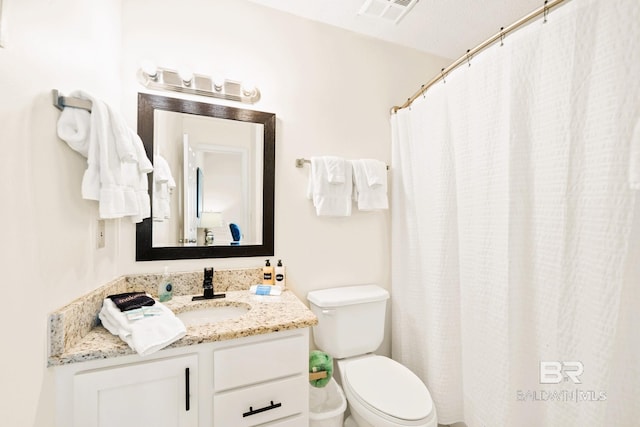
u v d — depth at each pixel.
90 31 0.97
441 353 1.39
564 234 0.92
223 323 0.98
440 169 1.39
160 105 1.29
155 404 0.85
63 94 0.82
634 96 0.75
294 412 1.03
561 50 0.91
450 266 1.39
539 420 1.02
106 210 0.85
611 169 0.80
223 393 0.93
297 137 1.56
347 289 1.60
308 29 1.59
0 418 0.58
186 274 1.31
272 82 1.50
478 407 1.20
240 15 1.44
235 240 1.42
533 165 1.01
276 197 1.51
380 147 1.78
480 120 1.18
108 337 0.87
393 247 1.75
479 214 1.20
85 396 0.78
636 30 0.74
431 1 1.45
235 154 1.42
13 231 0.63
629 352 0.81
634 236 0.78
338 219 1.66
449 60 1.98
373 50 1.76
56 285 0.78
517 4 1.47
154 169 1.28
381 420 1.05
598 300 0.83
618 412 0.81
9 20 0.63
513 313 1.06
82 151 0.86
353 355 1.47
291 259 1.54
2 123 0.60
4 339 0.60
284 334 1.03
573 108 0.88
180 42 1.33
